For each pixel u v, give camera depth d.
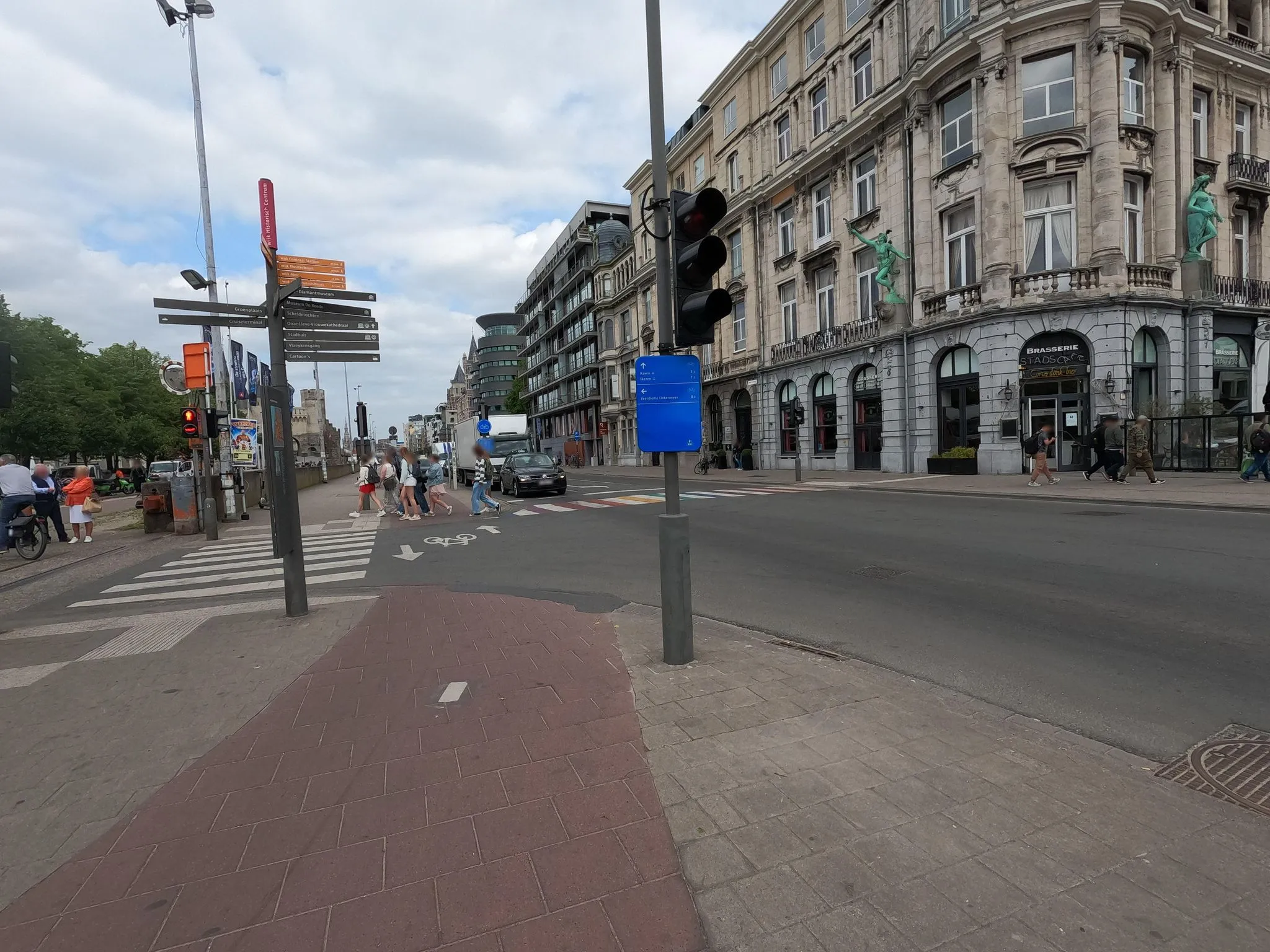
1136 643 4.82
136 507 24.44
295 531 6.31
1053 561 7.56
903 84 22.61
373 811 2.81
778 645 4.95
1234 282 21.50
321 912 2.21
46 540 12.28
